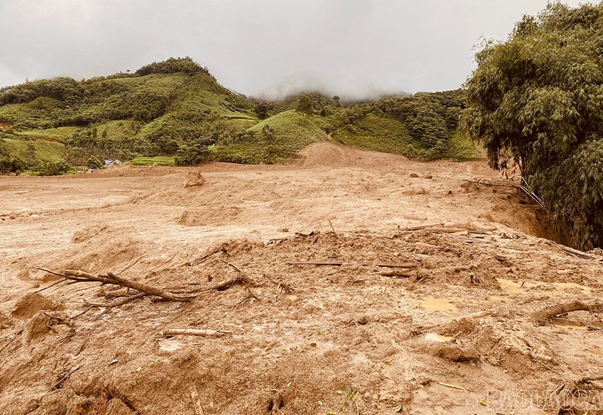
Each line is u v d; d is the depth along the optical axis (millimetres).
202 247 8836
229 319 4684
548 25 18234
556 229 13852
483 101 16797
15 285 7000
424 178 24859
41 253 9000
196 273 6605
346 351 3764
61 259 8344
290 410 2945
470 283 5828
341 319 4621
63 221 14266
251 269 6617
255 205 16172
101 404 3059
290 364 3500
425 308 4934
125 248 8578
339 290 5668
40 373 3578
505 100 14891
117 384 3121
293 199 16250
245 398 3076
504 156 17375
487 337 3805
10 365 3709
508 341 3652
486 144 16859
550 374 3217
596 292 5539
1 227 13250
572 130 12883
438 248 7801
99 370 3480
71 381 3389
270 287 5738
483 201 15242
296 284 5910
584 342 3875
